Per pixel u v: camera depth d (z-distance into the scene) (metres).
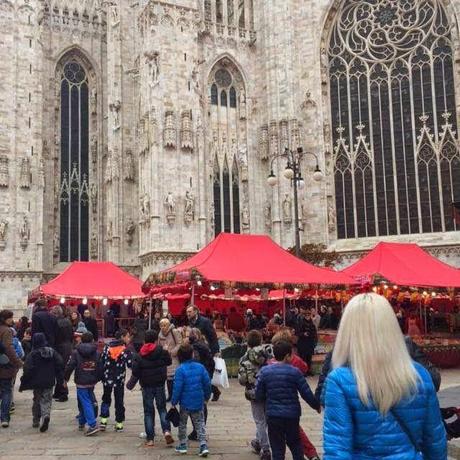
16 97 51.88
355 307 4.90
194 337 15.93
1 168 50.28
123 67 57.28
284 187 51.94
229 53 56.00
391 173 50.69
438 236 47.78
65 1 59.69
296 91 53.56
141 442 14.27
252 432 15.33
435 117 49.41
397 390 4.61
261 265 28.36
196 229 50.78
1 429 15.87
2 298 49.25
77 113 59.56
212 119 55.25
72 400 20.69
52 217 55.97
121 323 45.38
